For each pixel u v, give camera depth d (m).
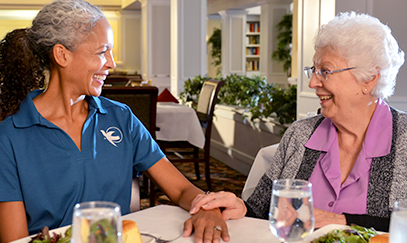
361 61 1.37
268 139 4.36
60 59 1.27
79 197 1.29
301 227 0.81
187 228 1.12
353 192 1.44
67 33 1.25
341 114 1.44
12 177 1.23
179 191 1.45
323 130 1.56
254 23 14.72
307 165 1.54
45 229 0.96
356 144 1.48
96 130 1.37
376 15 3.07
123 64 12.94
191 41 6.93
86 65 1.28
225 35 12.84
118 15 12.88
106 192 1.35
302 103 3.66
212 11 13.50
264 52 11.30
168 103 4.62
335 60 1.39
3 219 1.22
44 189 1.25
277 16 10.86
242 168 5.02
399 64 1.44
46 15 1.26
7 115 1.27
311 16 3.49
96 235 0.64
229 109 5.32
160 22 9.48
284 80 11.08
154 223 1.18
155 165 1.50
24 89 1.29
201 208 1.23
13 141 1.24
